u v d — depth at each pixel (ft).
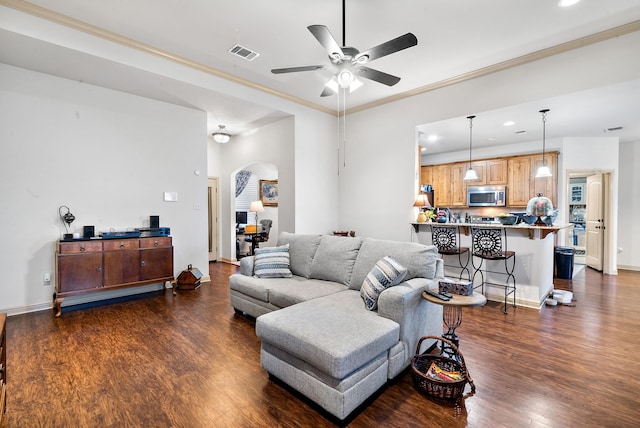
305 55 11.91
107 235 12.34
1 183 10.80
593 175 20.07
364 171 17.66
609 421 5.67
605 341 9.04
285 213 17.42
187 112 15.53
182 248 15.51
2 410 5.00
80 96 12.38
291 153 16.97
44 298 11.64
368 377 6.04
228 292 14.33
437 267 8.88
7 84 10.86
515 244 12.55
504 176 21.34
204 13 9.30
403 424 5.65
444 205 24.31
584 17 9.41
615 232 18.30
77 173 12.35
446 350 8.29
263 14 9.34
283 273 10.91
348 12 9.18
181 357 8.06
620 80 10.09
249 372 7.38
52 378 7.02
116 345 8.72
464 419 5.76
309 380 5.97
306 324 6.42
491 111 13.16
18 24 8.89
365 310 7.50
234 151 21.40
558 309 11.96
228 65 12.80
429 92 14.88
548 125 15.99
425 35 10.41
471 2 8.70
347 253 10.08
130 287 13.35
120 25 9.98
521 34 10.36
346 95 16.05
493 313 11.49
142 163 14.10
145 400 6.28
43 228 11.61
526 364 7.73
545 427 5.53
